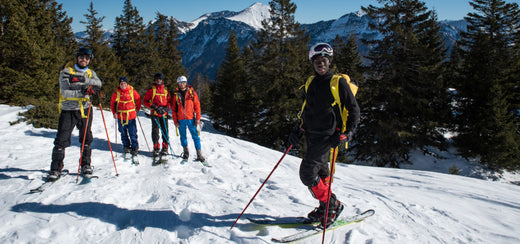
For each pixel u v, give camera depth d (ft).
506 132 65.51
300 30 93.97
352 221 9.70
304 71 88.48
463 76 75.41
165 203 10.80
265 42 94.12
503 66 71.05
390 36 69.51
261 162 20.88
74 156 17.22
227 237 8.55
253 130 97.55
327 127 8.25
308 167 8.50
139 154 19.21
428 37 80.38
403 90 67.56
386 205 12.38
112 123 32.22
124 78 17.06
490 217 11.69
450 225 10.55
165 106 18.19
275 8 92.53
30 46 44.62
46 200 10.53
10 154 17.49
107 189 11.98
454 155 72.38
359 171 22.75
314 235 8.76
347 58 110.63
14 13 46.29
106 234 8.75
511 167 66.49
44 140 22.12
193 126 17.88
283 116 85.97
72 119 12.46
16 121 27.68
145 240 8.29
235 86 104.47
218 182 14.66
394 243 8.70
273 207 11.10
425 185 17.92
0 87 42.70
